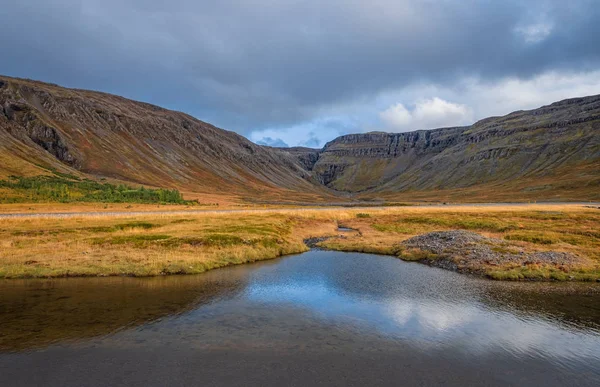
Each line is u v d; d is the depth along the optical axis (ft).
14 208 248.11
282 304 75.77
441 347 55.62
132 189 483.51
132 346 54.08
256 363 49.29
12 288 85.81
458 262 118.93
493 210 293.02
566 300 81.87
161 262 108.27
